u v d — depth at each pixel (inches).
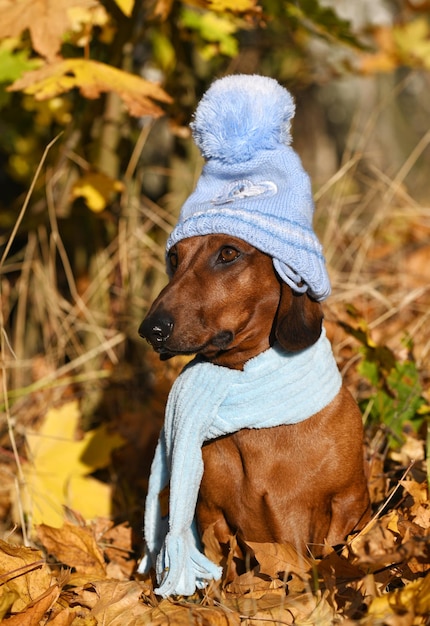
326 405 117.3
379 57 224.4
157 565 117.7
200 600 117.4
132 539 147.5
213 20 183.6
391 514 118.1
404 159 366.6
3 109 217.2
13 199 279.9
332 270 198.7
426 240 234.2
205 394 115.6
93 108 183.9
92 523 149.2
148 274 209.8
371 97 370.9
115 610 111.7
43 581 116.3
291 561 112.3
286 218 110.8
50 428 167.5
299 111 352.2
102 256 198.7
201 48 189.9
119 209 205.8
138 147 194.4
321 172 343.9
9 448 177.9
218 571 114.1
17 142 228.7
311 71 239.8
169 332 108.5
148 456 175.0
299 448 116.7
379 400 148.9
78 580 122.3
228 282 111.3
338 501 119.4
